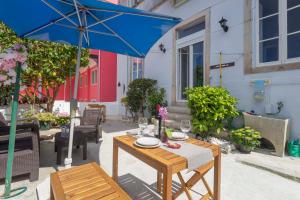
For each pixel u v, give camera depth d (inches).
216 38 219.8
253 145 156.0
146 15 100.0
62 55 231.1
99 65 450.3
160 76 309.3
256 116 163.5
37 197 95.7
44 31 129.6
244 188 105.3
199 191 102.1
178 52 281.9
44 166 135.6
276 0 171.9
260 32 182.1
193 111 184.4
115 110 433.4
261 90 175.9
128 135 104.5
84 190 63.9
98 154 164.6
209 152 80.2
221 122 180.1
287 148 153.3
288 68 158.9
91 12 109.4
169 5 287.6
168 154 75.6
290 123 157.0
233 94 200.8
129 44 139.0
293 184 109.7
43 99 297.1
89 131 193.0
